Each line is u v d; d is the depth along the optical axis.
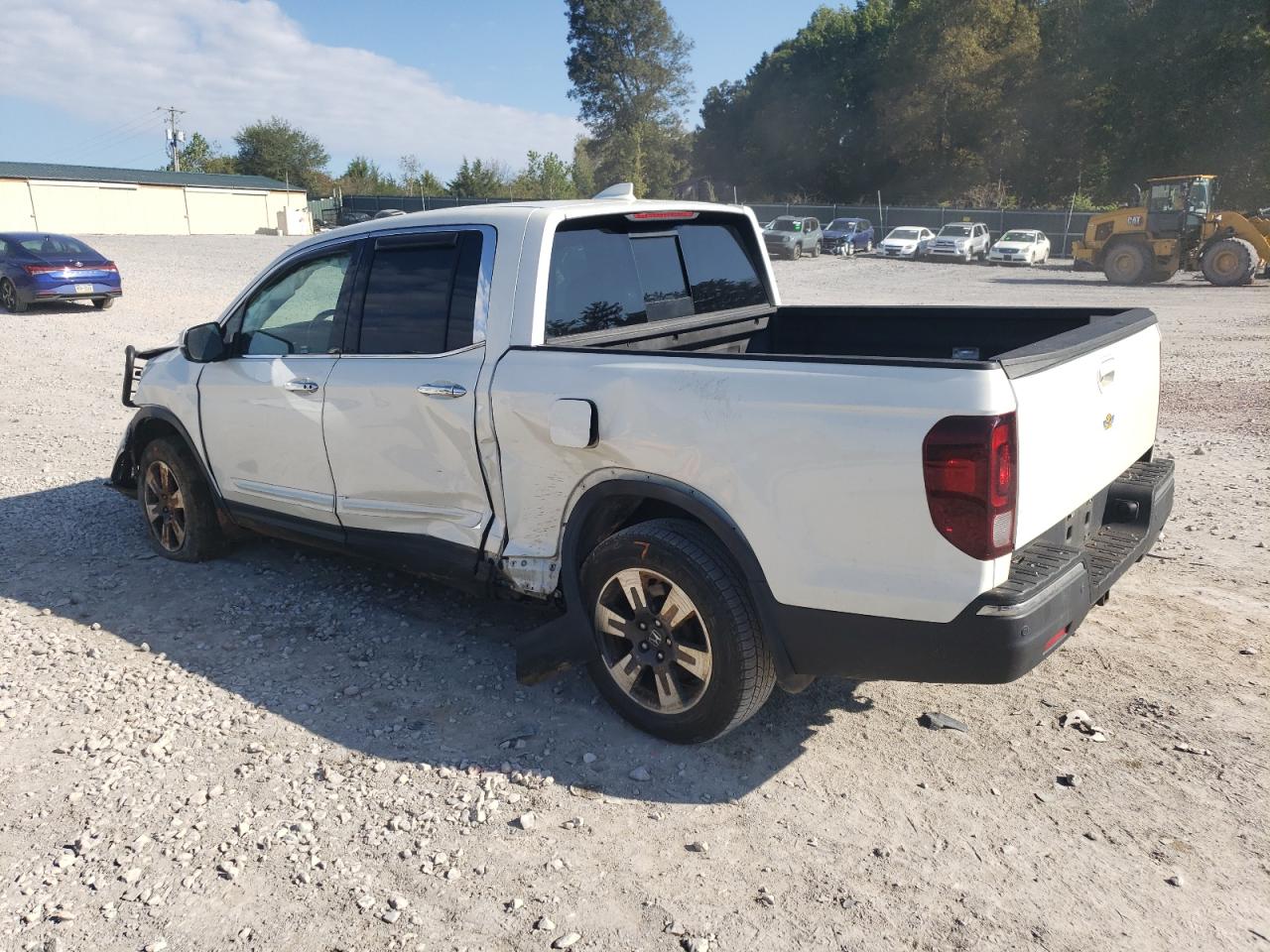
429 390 4.05
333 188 86.00
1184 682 4.09
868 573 3.05
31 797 3.35
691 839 3.13
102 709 3.95
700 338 4.71
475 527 4.08
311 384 4.53
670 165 80.19
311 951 2.67
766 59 89.12
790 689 3.45
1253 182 50.06
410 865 3.01
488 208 4.16
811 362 3.14
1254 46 48.59
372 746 3.67
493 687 4.12
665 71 81.62
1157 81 51.56
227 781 3.44
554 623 3.90
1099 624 4.66
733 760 3.58
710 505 3.34
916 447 2.90
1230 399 10.55
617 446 3.52
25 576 5.42
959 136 63.00
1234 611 4.78
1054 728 3.76
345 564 5.57
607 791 3.38
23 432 9.16
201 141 95.00
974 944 2.67
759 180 80.38
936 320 4.82
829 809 3.28
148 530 5.81
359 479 4.45
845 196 75.12
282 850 3.08
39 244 19.17
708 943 2.68
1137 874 2.95
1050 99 57.69
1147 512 3.85
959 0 60.09
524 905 2.84
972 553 2.88
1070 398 3.23
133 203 52.69
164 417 5.37
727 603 3.34
